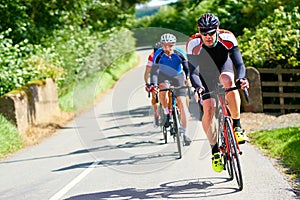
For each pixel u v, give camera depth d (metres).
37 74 18.41
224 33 7.71
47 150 12.27
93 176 9.15
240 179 7.42
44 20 24.64
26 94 14.89
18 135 13.32
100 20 34.53
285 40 16.14
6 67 16.72
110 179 8.81
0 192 8.52
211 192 7.54
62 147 12.52
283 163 9.23
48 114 17.34
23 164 10.80
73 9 25.08
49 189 8.45
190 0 26.64
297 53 16.19
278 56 15.88
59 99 20.45
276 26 17.17
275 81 16.30
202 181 8.25
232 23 22.08
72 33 25.81
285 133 11.32
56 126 15.91
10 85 16.41
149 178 8.69
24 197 8.06
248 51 16.64
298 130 11.37
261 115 15.37
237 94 7.57
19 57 19.55
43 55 20.25
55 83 18.91
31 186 8.76
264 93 16.03
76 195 7.93
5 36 22.20
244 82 7.31
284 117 14.58
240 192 7.44
